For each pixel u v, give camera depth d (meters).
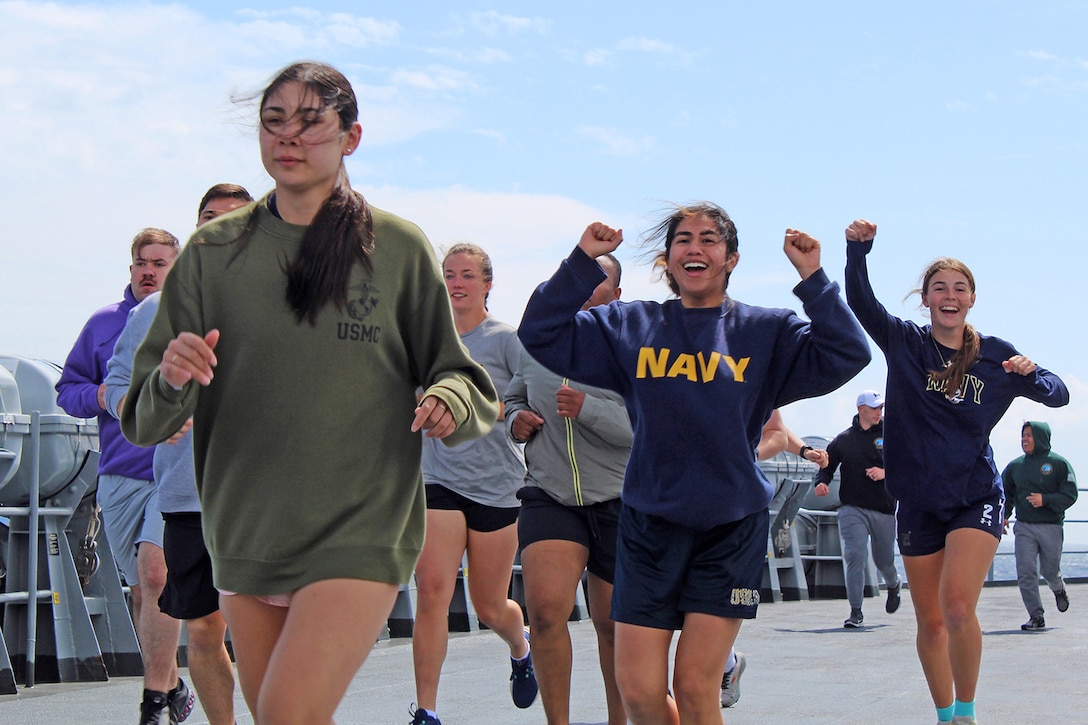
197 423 3.36
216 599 5.14
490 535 6.21
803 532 16.50
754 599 4.29
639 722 4.35
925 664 6.19
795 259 4.30
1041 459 13.04
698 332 4.41
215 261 3.27
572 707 7.09
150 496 5.78
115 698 7.33
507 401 5.95
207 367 3.03
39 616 8.24
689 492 4.25
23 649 8.11
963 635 5.90
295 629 3.16
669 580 4.31
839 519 12.41
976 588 5.93
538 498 5.61
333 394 3.23
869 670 8.66
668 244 4.56
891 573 12.72
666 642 4.36
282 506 3.23
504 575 6.32
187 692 5.82
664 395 4.31
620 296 6.27
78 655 8.17
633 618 4.33
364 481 3.27
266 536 3.24
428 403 3.24
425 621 5.93
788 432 6.12
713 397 4.28
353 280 3.26
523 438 5.63
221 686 5.21
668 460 4.30
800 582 15.45
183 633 9.11
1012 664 9.09
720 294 4.54
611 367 4.50
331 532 3.24
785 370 4.41
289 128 3.25
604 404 5.42
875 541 12.48
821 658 9.34
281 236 3.29
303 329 3.23
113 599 8.61
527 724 6.51
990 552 5.97
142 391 3.19
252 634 3.36
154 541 5.62
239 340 3.24
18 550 8.20
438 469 6.08
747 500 4.28
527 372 5.69
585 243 4.45
